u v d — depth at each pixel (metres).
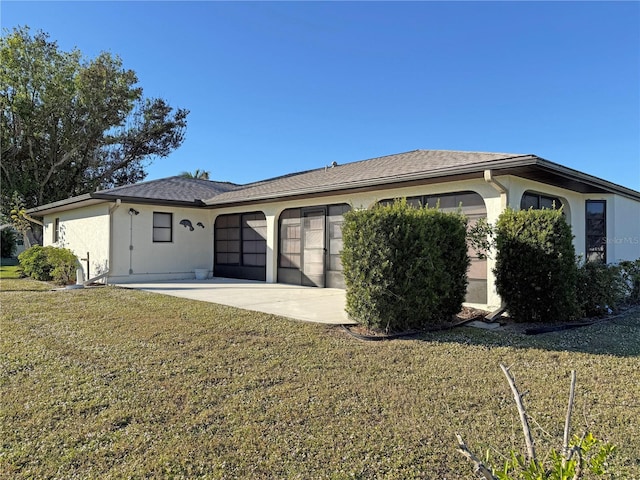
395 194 9.13
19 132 20.47
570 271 6.23
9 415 3.09
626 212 11.45
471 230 6.88
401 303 5.50
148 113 24.62
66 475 2.35
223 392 3.51
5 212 20.80
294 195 10.32
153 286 10.71
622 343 5.13
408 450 2.62
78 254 13.73
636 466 2.44
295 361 4.31
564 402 3.34
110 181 25.03
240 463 2.48
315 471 2.40
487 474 1.43
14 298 8.20
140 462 2.48
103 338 5.16
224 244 13.93
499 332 5.71
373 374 3.96
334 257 10.48
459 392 3.54
